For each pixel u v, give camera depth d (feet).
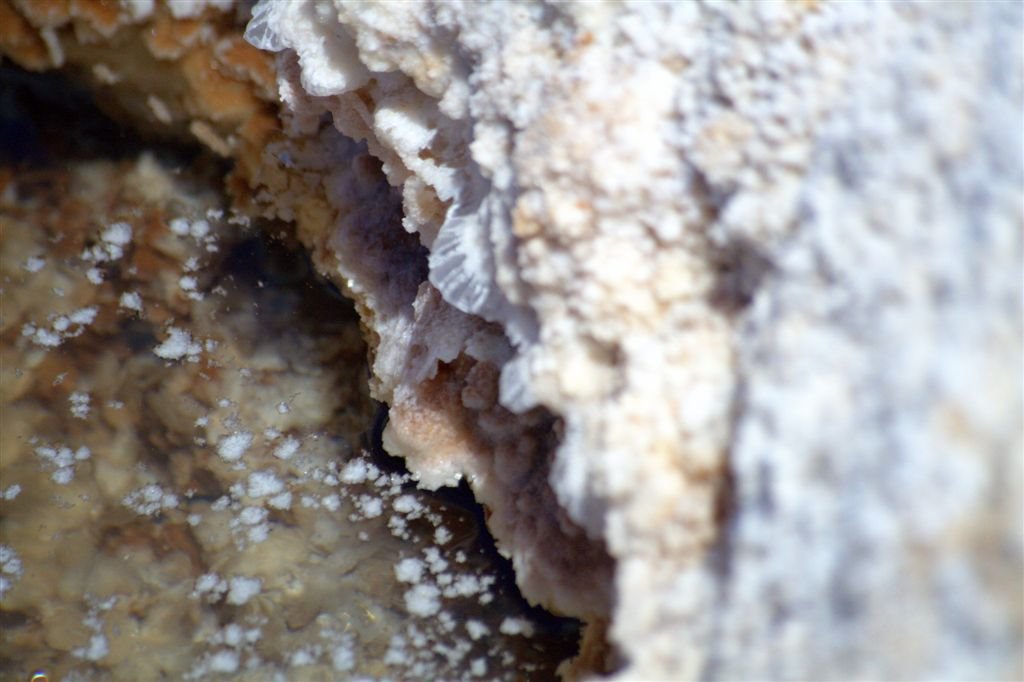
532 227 1.14
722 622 1.04
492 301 1.18
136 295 1.39
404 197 1.25
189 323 1.38
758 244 1.10
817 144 1.10
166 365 1.37
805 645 0.94
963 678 0.84
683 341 1.12
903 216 1.06
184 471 1.33
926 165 1.07
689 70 1.14
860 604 0.91
